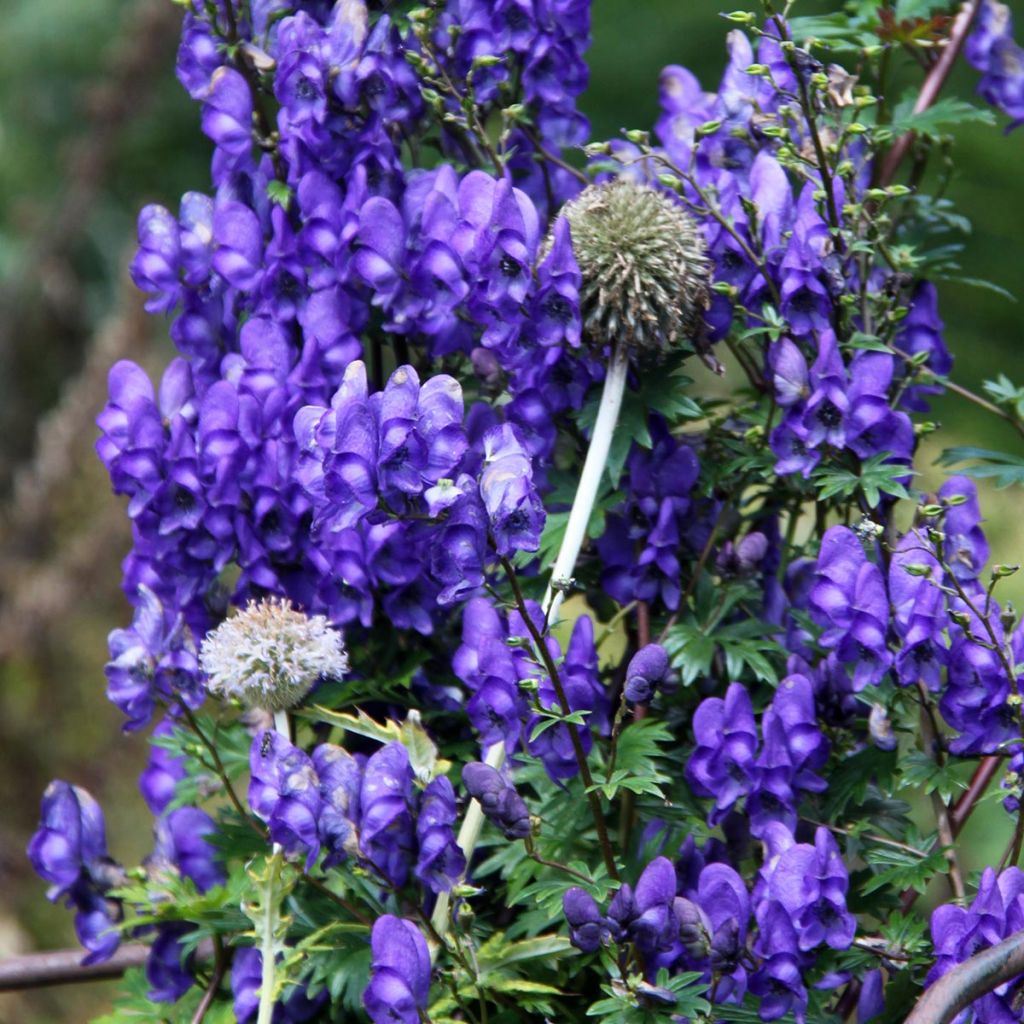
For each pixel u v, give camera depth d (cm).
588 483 152
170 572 156
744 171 157
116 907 156
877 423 152
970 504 152
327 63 154
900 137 161
